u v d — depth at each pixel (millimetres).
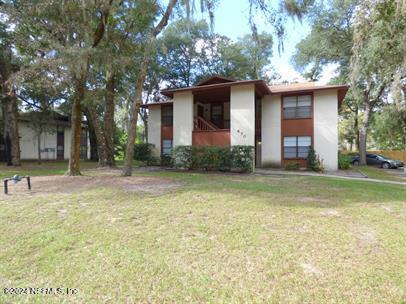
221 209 5418
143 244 3752
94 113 16703
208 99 17891
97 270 3086
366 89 20516
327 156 15539
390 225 4488
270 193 7051
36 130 20281
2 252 3531
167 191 7270
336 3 18719
